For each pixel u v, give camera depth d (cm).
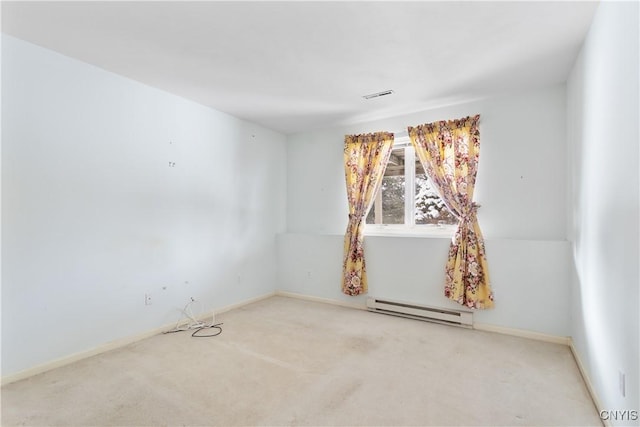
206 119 380
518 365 254
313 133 483
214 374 239
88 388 221
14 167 233
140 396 211
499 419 187
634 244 139
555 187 318
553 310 303
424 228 395
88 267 274
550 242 304
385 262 399
